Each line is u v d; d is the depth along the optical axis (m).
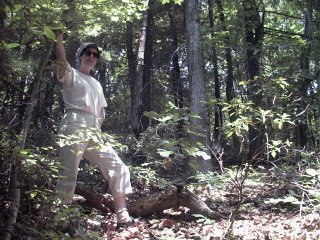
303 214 5.21
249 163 4.24
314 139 12.12
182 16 18.94
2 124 3.29
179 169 7.62
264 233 4.24
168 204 5.25
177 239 4.01
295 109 6.67
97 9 4.36
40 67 3.63
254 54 13.81
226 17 16.53
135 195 6.55
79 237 3.49
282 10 18.06
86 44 5.09
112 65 20.83
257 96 5.86
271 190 6.15
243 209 5.42
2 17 2.92
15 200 3.14
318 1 14.48
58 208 3.35
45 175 3.24
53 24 3.04
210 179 6.23
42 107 6.28
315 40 13.48
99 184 6.71
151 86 18.28
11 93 3.38
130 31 17.75
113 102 20.86
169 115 4.00
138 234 4.40
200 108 10.62
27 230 3.18
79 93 4.68
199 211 5.25
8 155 3.04
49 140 4.70
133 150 8.35
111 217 5.29
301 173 5.80
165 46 20.12
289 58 13.49
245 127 4.00
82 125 4.62
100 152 4.78
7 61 3.05
